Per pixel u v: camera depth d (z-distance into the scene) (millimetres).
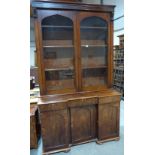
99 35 2400
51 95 2127
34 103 2393
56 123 1984
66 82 2266
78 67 2186
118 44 4852
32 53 5242
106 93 2254
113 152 2053
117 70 4602
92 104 2143
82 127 2168
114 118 2252
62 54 2246
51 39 2193
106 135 2256
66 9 1976
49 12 1921
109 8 2152
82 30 2297
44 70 2066
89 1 3908
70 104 2014
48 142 1994
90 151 2078
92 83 2430
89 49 2365
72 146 2174
